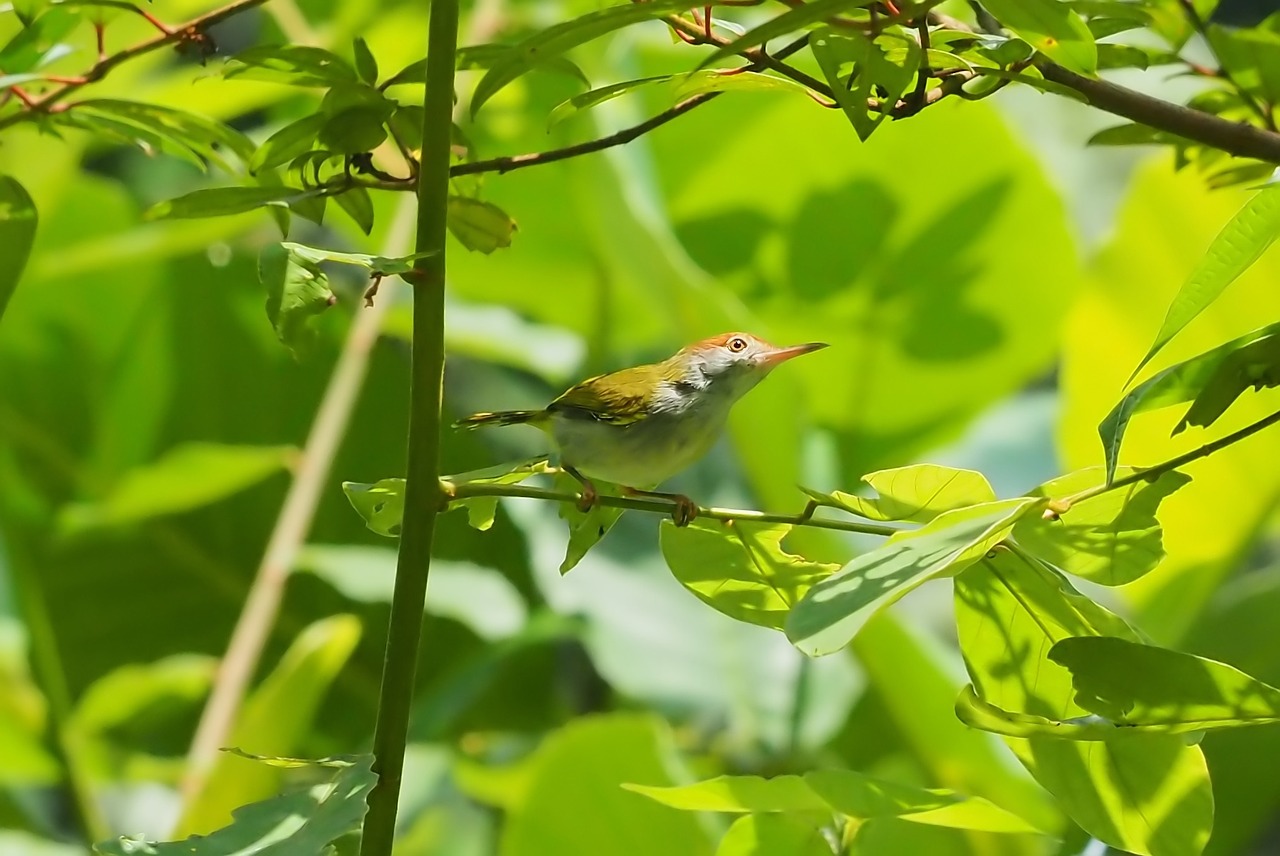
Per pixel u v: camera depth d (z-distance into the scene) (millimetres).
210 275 6418
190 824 6203
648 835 6238
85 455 6418
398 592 6043
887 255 6375
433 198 6043
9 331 6410
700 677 6355
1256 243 5680
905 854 6160
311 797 5965
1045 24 5480
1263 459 6262
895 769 6344
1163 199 6293
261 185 6082
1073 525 6039
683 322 6301
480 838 6391
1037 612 6051
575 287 6422
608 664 6348
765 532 6059
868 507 6043
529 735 6395
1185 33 6082
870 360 6395
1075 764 6051
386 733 6043
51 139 6289
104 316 6414
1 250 6078
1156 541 6039
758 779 6059
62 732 6273
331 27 6305
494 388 6480
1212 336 6277
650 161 6363
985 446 6461
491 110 6277
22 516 6406
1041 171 6359
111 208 6414
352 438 6410
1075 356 6305
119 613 6406
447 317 6426
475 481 6070
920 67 6027
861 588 5207
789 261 6387
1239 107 6090
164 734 6402
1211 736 6277
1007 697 6055
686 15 6062
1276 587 6289
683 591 6383
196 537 6410
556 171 6371
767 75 6039
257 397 6422
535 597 6406
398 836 6332
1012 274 6375
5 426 6410
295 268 5883
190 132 6090
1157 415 6258
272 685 6211
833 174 6371
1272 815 6316
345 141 6055
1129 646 5824
